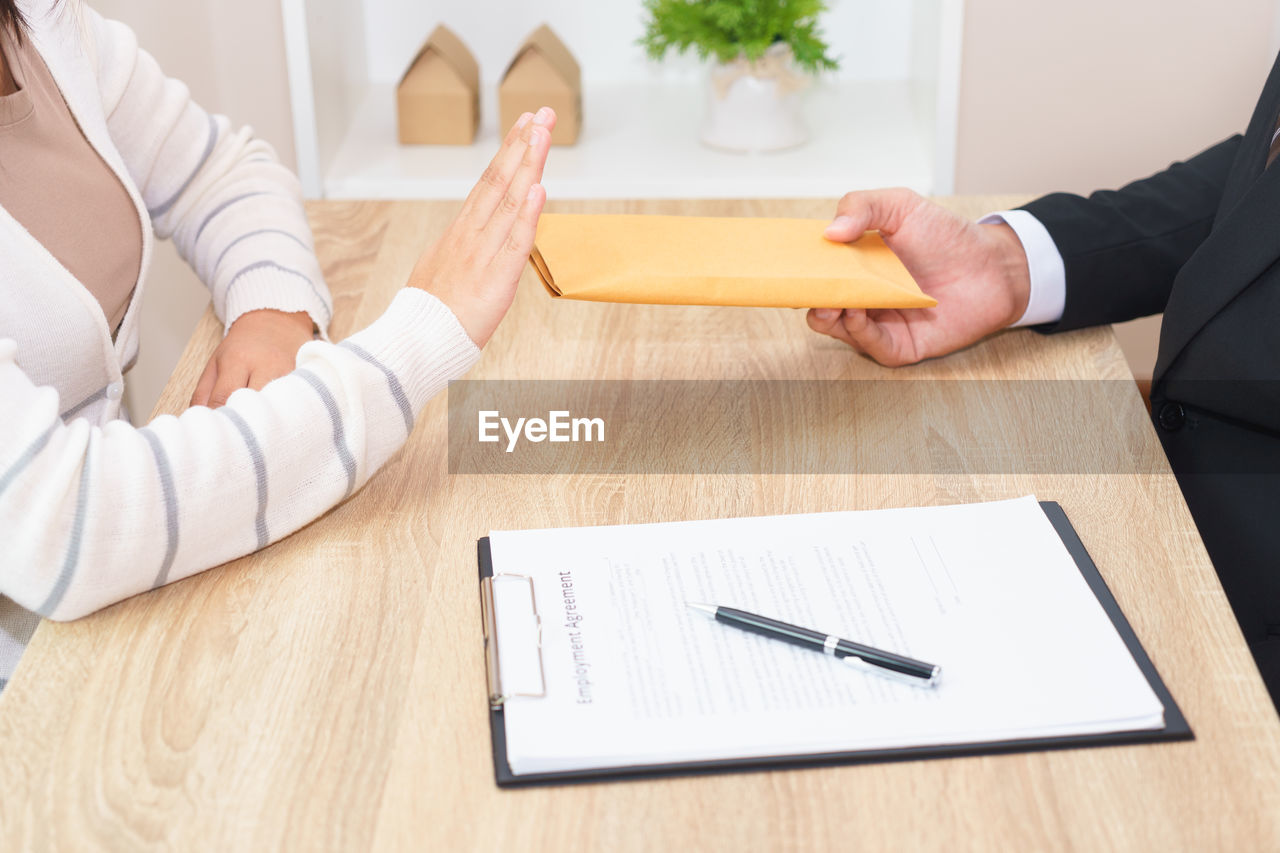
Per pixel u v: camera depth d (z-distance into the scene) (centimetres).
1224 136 173
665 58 198
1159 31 167
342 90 182
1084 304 90
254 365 86
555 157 172
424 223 109
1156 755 54
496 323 75
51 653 61
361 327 93
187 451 66
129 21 144
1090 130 174
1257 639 84
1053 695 56
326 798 52
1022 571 64
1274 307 79
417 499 73
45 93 86
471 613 63
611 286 73
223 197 101
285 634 62
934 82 167
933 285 88
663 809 52
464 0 194
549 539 68
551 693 57
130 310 94
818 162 171
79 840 50
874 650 58
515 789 53
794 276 75
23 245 79
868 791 52
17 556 62
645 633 60
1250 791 52
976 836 50
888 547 66
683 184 164
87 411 88
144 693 58
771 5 162
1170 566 66
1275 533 83
